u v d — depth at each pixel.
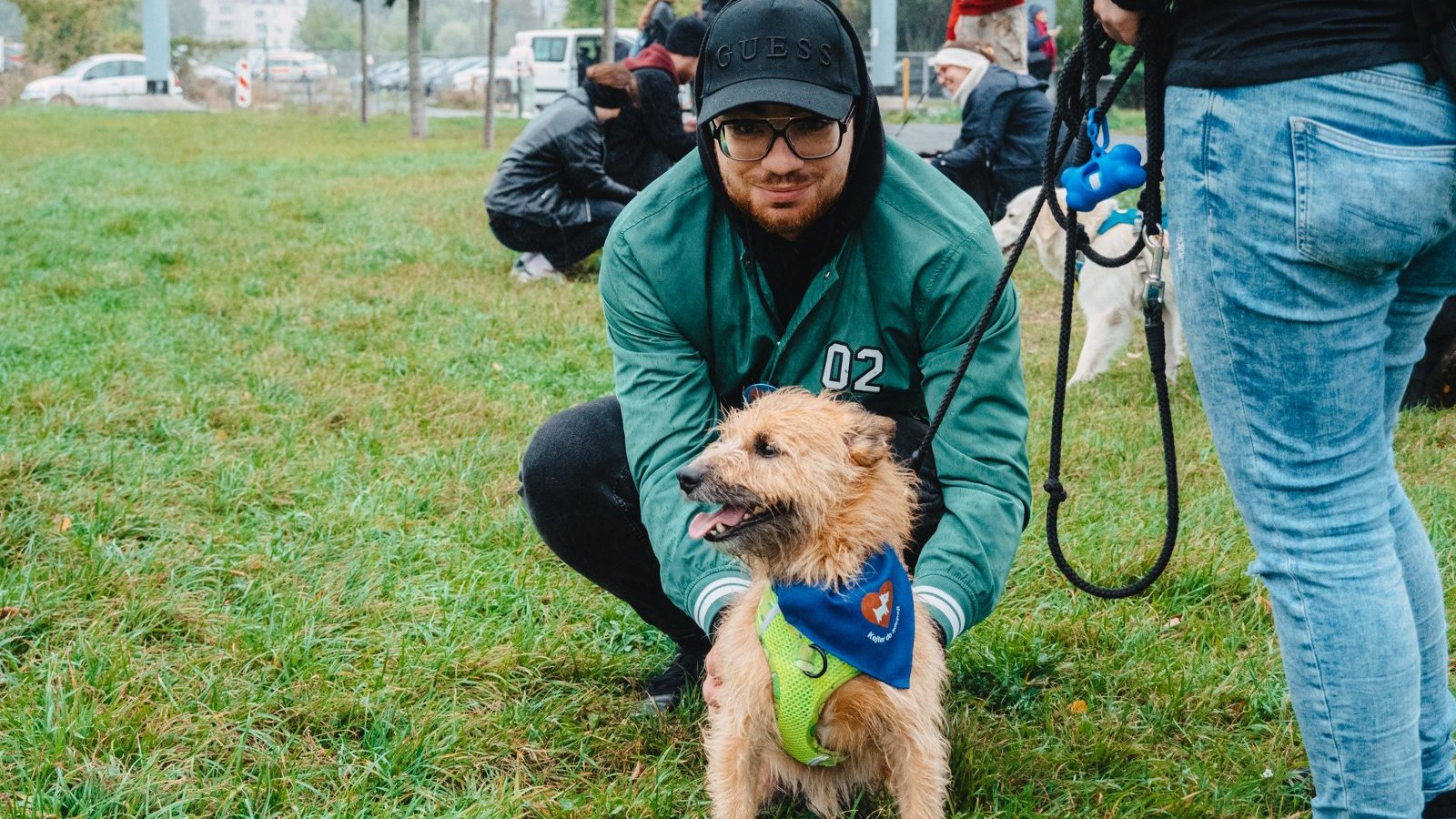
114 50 55.44
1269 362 2.15
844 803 2.85
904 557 3.13
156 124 27.97
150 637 3.56
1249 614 3.80
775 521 2.60
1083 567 4.10
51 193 13.81
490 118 22.45
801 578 2.60
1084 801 2.85
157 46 36.75
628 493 3.12
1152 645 3.56
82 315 7.54
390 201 13.54
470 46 125.38
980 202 9.41
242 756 2.96
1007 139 9.19
